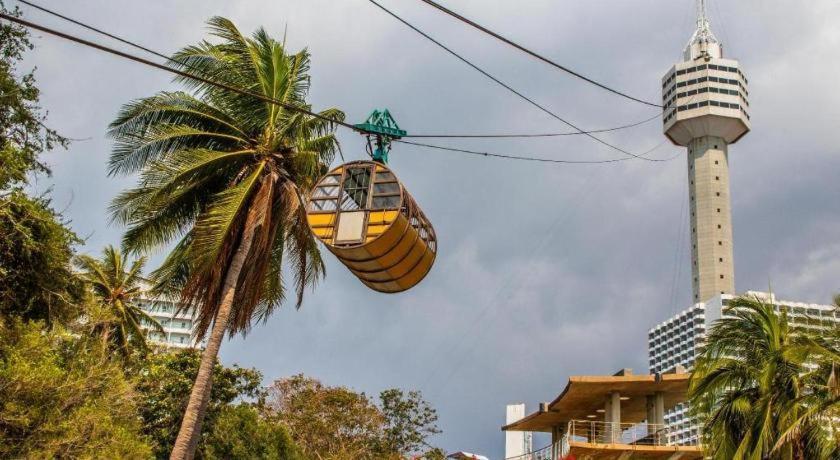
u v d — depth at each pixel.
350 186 25.17
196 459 57.09
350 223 24.67
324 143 32.97
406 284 27.20
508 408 64.75
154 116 31.02
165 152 30.86
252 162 31.45
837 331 28.33
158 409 55.22
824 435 26.56
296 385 71.38
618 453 41.91
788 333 29.72
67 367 31.95
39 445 26.80
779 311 30.81
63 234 27.50
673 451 41.00
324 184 25.30
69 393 28.81
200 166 29.77
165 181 29.36
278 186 31.27
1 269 25.58
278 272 33.06
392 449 70.69
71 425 27.84
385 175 24.92
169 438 55.81
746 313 30.58
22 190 25.73
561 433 52.81
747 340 30.03
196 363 59.31
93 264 53.00
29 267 26.77
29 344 27.27
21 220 25.52
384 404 73.19
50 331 30.66
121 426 32.88
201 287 29.45
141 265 55.00
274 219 31.22
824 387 27.73
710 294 179.25
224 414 58.25
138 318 57.31
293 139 31.98
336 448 67.50
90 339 35.22
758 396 29.28
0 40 25.39
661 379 43.09
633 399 46.16
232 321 30.73
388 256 25.23
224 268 30.22
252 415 59.84
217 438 56.75
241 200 28.98
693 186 189.00
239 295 30.56
